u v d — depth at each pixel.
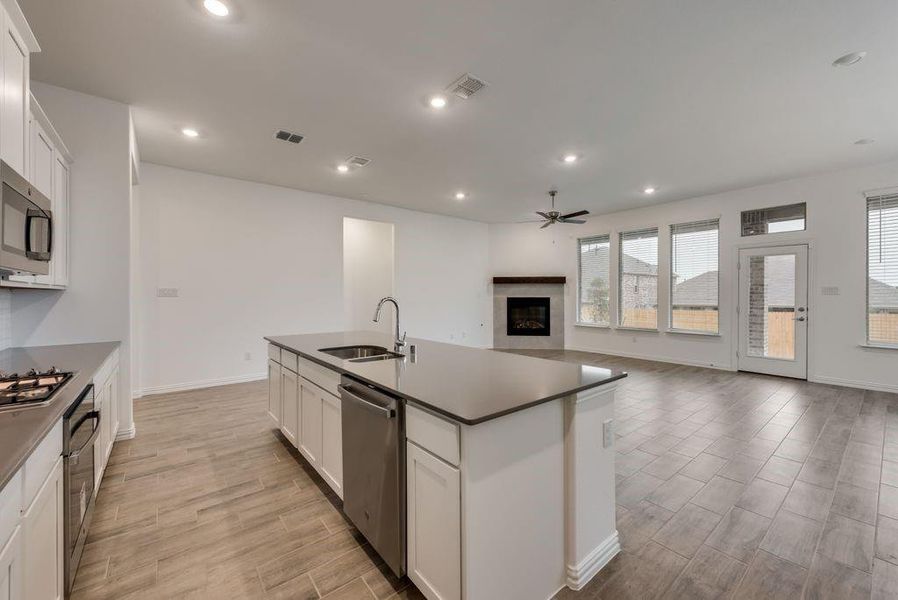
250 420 3.70
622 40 2.38
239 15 2.18
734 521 2.07
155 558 1.81
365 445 1.81
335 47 2.46
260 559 1.81
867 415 3.74
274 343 3.15
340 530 2.04
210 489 2.44
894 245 4.53
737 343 5.79
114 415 2.85
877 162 4.53
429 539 1.46
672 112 3.31
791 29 2.28
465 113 3.33
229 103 3.16
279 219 5.55
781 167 4.72
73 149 2.94
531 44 2.43
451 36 2.36
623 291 7.26
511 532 1.45
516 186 5.56
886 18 2.18
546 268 8.20
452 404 1.40
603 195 6.07
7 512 0.98
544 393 1.55
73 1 2.05
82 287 2.97
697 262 6.23
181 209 4.79
